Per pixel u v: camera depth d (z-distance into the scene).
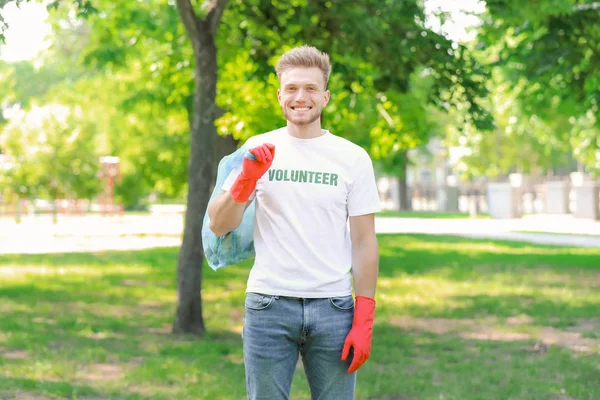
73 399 5.91
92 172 30.88
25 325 9.31
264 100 12.17
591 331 9.18
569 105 17.28
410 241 23.20
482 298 11.90
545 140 29.05
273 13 10.37
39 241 24.50
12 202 39.78
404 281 14.07
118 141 29.86
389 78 10.78
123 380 6.57
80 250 20.98
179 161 25.11
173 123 22.56
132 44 15.23
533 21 10.88
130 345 8.28
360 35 10.10
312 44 10.28
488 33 12.16
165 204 70.31
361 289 3.15
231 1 10.44
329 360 3.12
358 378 6.75
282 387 3.14
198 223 9.05
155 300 12.00
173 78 13.23
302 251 3.10
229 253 3.28
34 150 29.66
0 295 12.18
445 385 6.52
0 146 29.89
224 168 3.20
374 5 10.33
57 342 8.35
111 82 23.05
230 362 7.44
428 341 8.59
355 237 3.20
